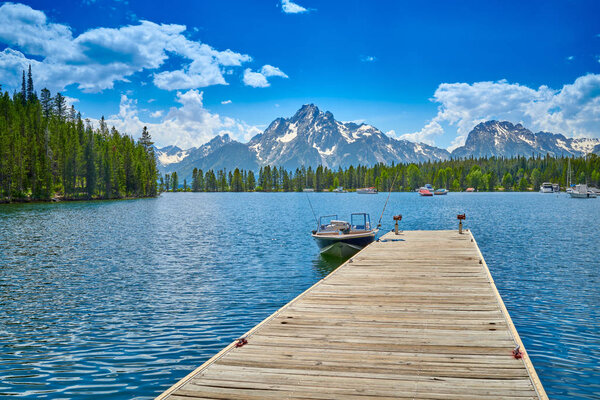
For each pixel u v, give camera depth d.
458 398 6.29
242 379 7.09
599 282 19.86
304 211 86.25
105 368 10.70
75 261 26.44
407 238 28.62
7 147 119.00
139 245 34.00
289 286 19.72
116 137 188.88
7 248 32.22
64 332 13.42
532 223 52.12
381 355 8.12
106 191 150.75
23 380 10.02
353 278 15.74
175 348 12.04
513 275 21.47
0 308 16.11
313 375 7.23
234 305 16.48
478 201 134.50
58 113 196.88
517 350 7.91
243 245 33.88
